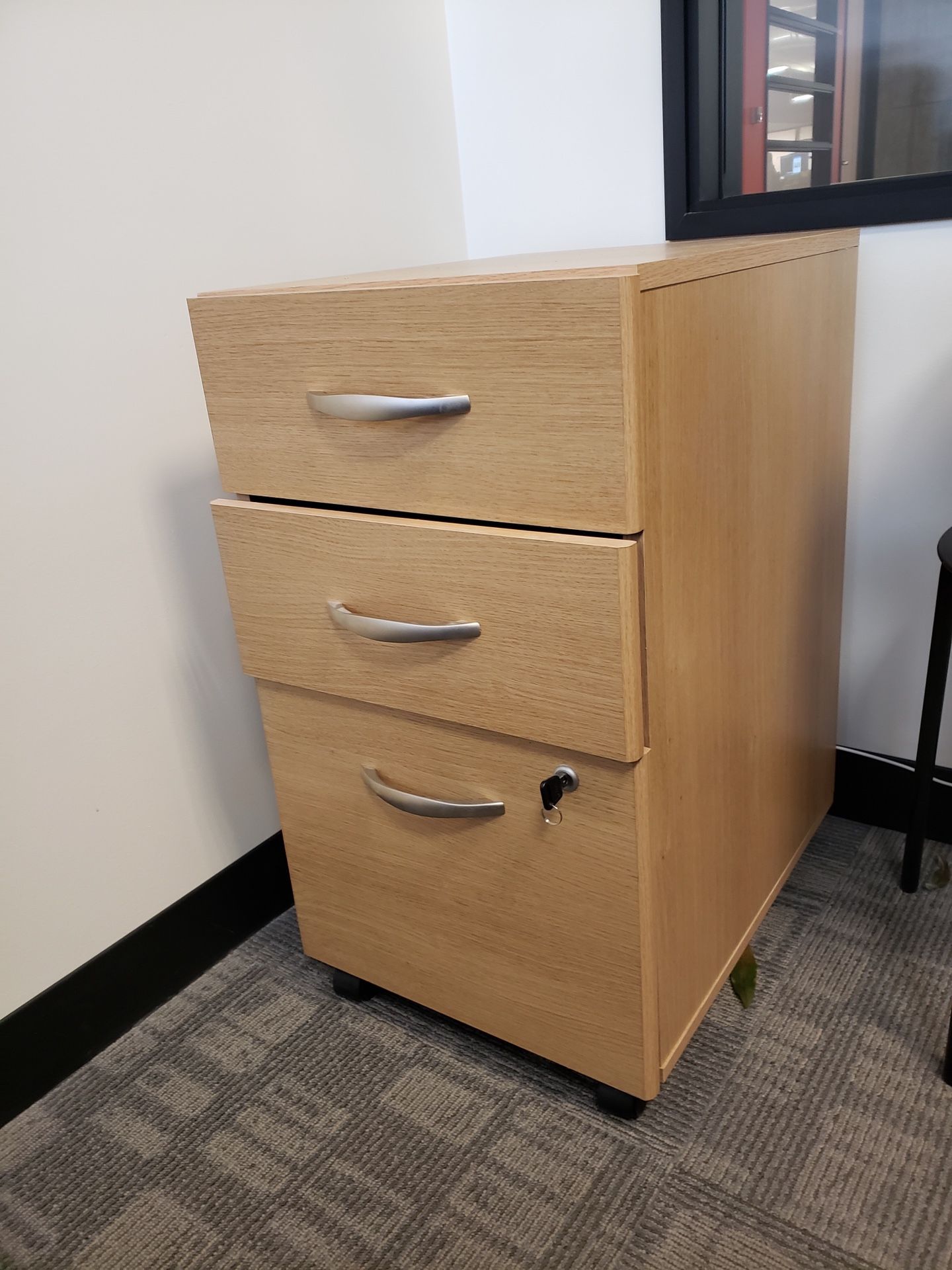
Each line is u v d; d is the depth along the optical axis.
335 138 1.04
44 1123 0.86
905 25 0.87
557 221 1.16
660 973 0.74
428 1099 0.84
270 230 0.99
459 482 0.65
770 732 0.90
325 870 0.90
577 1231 0.71
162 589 0.94
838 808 1.18
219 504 0.79
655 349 0.57
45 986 0.89
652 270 0.55
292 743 0.86
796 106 0.95
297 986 1.00
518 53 1.11
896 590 1.06
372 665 0.75
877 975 0.92
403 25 1.09
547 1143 0.78
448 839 0.79
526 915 0.77
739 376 0.70
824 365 0.88
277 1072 0.89
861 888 1.05
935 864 1.08
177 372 0.92
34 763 0.85
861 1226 0.69
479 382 0.61
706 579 0.70
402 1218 0.74
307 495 0.74
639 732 0.64
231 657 1.02
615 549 0.58
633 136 1.07
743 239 0.91
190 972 1.02
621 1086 0.77
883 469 1.03
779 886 1.00
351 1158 0.79
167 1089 0.88
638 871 0.68
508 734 0.70
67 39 0.78
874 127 0.92
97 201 0.83
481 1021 0.85
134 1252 0.73
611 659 0.61
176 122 0.88
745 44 0.96
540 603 0.63
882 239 0.95
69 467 0.84
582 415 0.57
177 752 0.98
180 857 1.00
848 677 1.13
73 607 0.86
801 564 0.91
